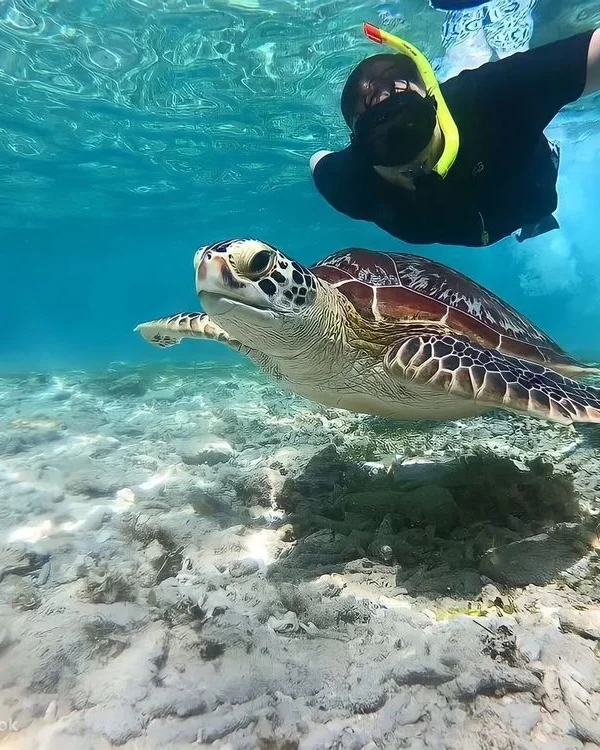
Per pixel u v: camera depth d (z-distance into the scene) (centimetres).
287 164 664
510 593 81
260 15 331
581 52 105
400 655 69
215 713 62
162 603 78
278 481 124
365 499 107
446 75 396
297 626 76
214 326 125
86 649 71
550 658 67
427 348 95
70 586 86
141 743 60
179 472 133
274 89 435
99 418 195
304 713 62
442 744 58
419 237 137
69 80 407
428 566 89
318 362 102
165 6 319
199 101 454
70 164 627
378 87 110
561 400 86
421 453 142
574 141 615
